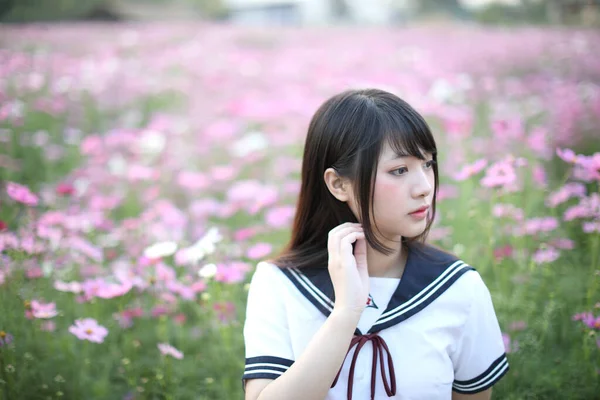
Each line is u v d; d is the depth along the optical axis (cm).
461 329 131
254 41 1126
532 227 231
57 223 268
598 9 1641
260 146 428
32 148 452
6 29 1311
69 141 463
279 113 503
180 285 216
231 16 4284
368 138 123
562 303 208
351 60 763
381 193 124
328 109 133
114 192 374
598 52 809
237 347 218
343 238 126
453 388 142
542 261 213
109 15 2405
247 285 219
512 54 824
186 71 773
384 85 498
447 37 1109
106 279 234
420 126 125
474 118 468
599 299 204
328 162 132
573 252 241
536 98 535
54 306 212
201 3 3569
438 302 130
